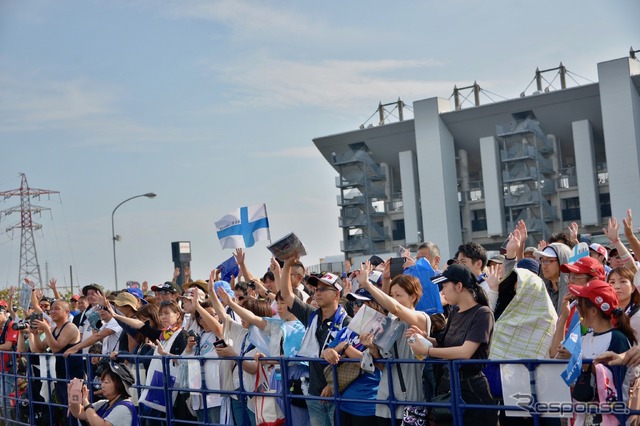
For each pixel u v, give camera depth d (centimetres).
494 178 8519
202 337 1027
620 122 7644
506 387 661
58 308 1230
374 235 9450
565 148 8731
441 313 829
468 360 679
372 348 768
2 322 1562
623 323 627
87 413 835
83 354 1136
